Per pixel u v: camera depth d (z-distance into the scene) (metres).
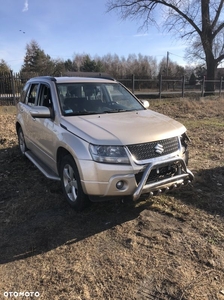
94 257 2.99
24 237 3.36
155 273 2.74
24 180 5.11
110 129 3.62
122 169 3.32
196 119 12.16
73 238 3.34
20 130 6.36
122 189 3.39
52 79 4.78
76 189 3.85
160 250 3.10
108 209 4.00
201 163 5.96
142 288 2.55
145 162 3.42
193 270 2.78
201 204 4.11
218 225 3.58
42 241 3.28
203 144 7.63
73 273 2.76
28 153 5.86
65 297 2.46
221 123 10.98
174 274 2.72
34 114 4.16
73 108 4.34
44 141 4.65
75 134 3.64
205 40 26.17
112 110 4.55
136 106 4.99
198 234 3.39
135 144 3.41
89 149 3.40
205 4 25.27
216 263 2.88
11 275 2.75
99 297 2.46
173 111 14.55
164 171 3.65
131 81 19.09
